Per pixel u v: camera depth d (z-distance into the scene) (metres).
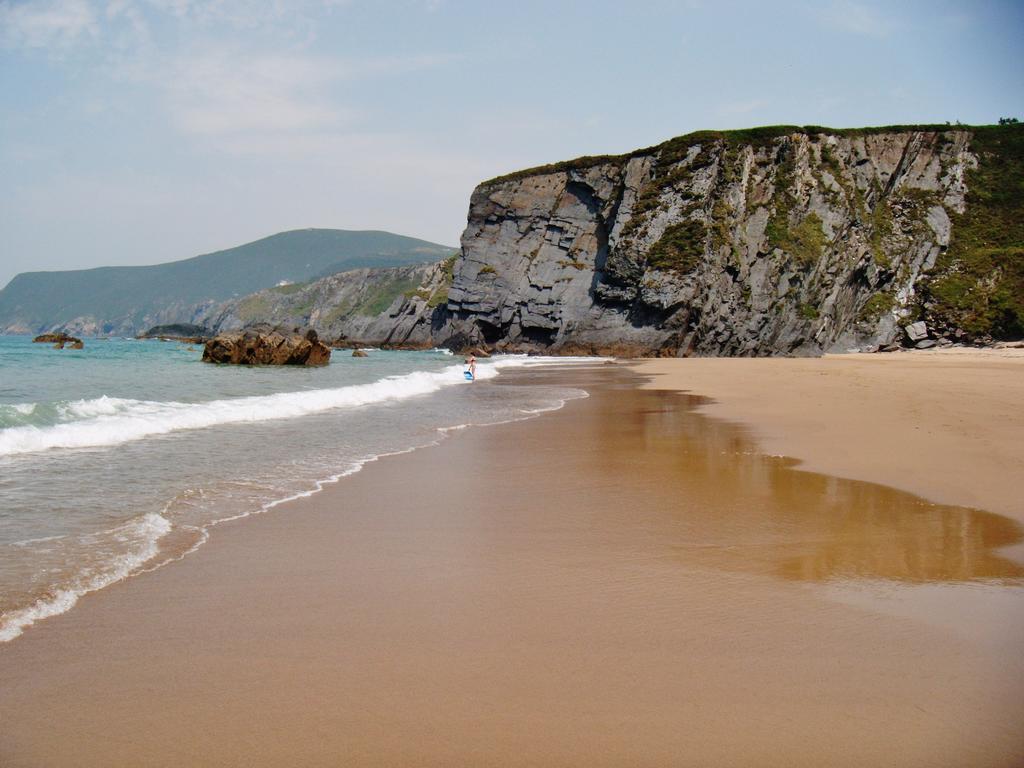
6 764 3.52
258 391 24.12
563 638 5.06
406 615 5.46
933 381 28.64
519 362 60.81
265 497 9.30
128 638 4.96
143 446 12.91
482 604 5.71
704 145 81.56
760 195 81.69
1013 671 4.56
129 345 97.94
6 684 4.30
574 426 17.11
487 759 3.63
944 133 87.69
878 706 4.14
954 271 78.88
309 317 183.50
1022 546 7.26
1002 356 61.06
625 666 4.63
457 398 24.81
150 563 6.54
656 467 11.73
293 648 4.86
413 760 3.61
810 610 5.57
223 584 6.07
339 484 10.20
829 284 77.25
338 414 18.81
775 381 32.62
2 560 6.46
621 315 79.75
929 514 8.55
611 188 87.50
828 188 81.69
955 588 6.06
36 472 10.36
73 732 3.82
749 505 9.08
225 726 3.90
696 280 74.81
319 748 3.71
